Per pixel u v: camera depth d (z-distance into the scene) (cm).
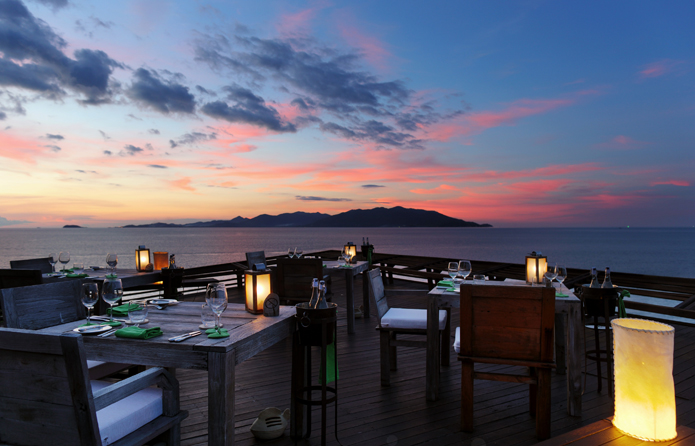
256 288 227
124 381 157
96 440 129
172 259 506
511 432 240
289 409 255
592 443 168
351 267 500
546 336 227
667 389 171
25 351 133
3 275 373
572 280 585
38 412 134
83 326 202
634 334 177
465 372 240
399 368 359
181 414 181
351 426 247
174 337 179
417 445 224
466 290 238
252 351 185
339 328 518
